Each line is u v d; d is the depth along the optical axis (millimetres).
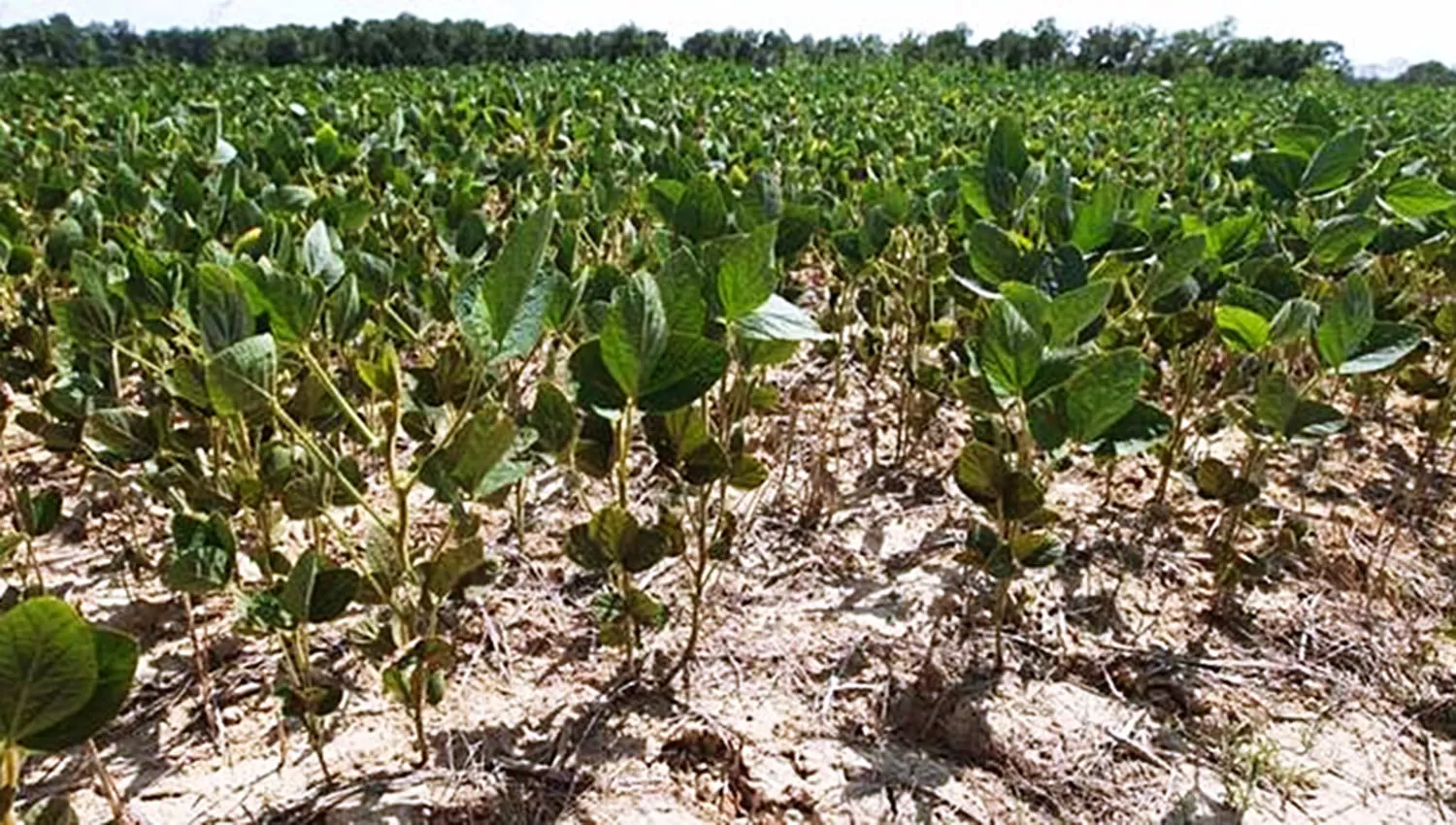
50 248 2432
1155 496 2611
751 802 1712
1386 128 8898
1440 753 1885
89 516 2543
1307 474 2990
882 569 2396
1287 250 2711
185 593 1729
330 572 1420
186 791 1660
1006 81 20891
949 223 2949
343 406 1526
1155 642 2139
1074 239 2314
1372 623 2244
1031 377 1614
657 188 2428
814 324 1641
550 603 2197
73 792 1660
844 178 4246
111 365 2178
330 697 1536
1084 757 1823
